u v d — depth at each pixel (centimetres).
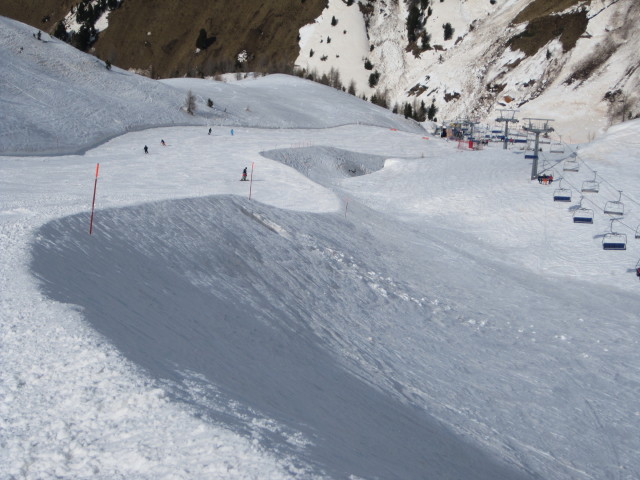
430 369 2128
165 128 8319
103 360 985
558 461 1603
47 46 9606
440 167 6812
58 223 1981
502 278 3672
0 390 891
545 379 2228
